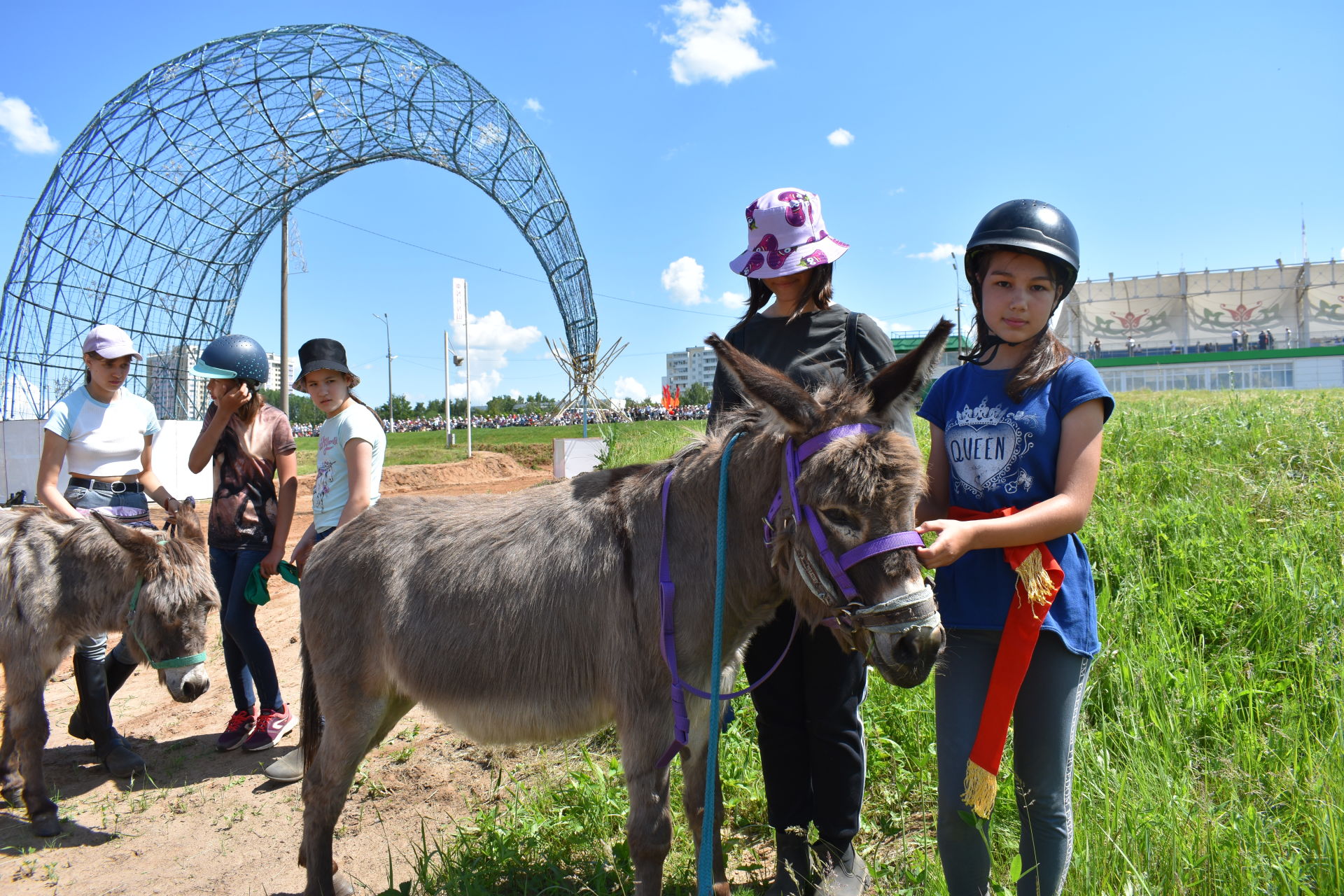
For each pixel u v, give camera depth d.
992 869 2.59
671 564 2.60
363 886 3.35
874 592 2.10
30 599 4.07
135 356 4.82
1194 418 8.27
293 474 4.81
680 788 3.56
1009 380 2.26
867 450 2.16
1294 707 3.07
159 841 3.88
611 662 2.64
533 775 4.14
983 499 2.30
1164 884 2.35
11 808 4.31
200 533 4.42
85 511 4.64
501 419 60.53
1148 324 58.69
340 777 3.11
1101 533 4.86
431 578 2.93
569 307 29.55
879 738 3.48
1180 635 3.74
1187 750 2.99
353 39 21.09
